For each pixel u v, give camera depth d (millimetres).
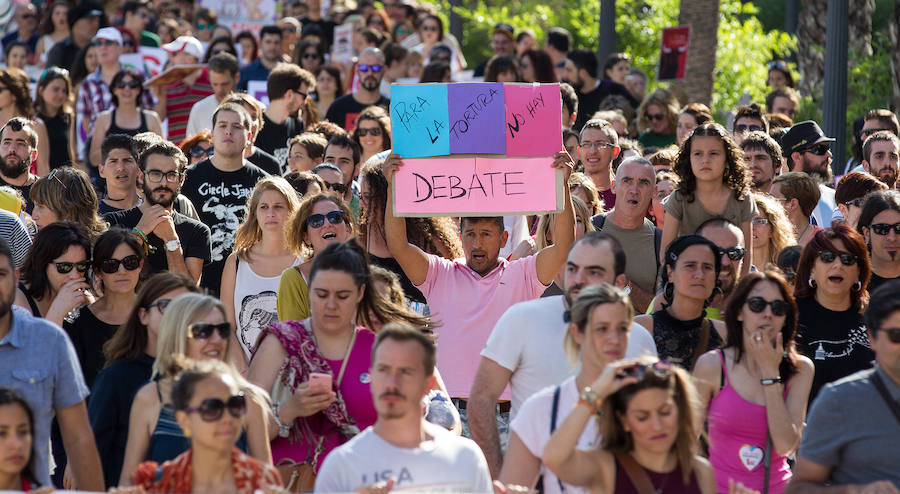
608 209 25672
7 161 23859
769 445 14484
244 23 47469
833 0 32344
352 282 14133
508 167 16766
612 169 27188
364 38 41781
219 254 23625
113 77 32531
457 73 43812
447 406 14578
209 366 11812
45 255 16422
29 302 16609
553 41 43469
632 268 20906
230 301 19047
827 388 12742
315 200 17906
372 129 28188
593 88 38969
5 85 29984
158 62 39719
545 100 16859
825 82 32656
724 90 48562
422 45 45812
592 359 12414
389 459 12023
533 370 14359
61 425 13609
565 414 12477
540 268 17250
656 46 54125
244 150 25141
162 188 21094
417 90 16750
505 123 16734
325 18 52719
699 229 17594
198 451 11750
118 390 14164
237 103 26062
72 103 35812
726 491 14484
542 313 14469
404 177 16719
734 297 14820
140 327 14391
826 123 32656
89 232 19531
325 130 27891
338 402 13984
